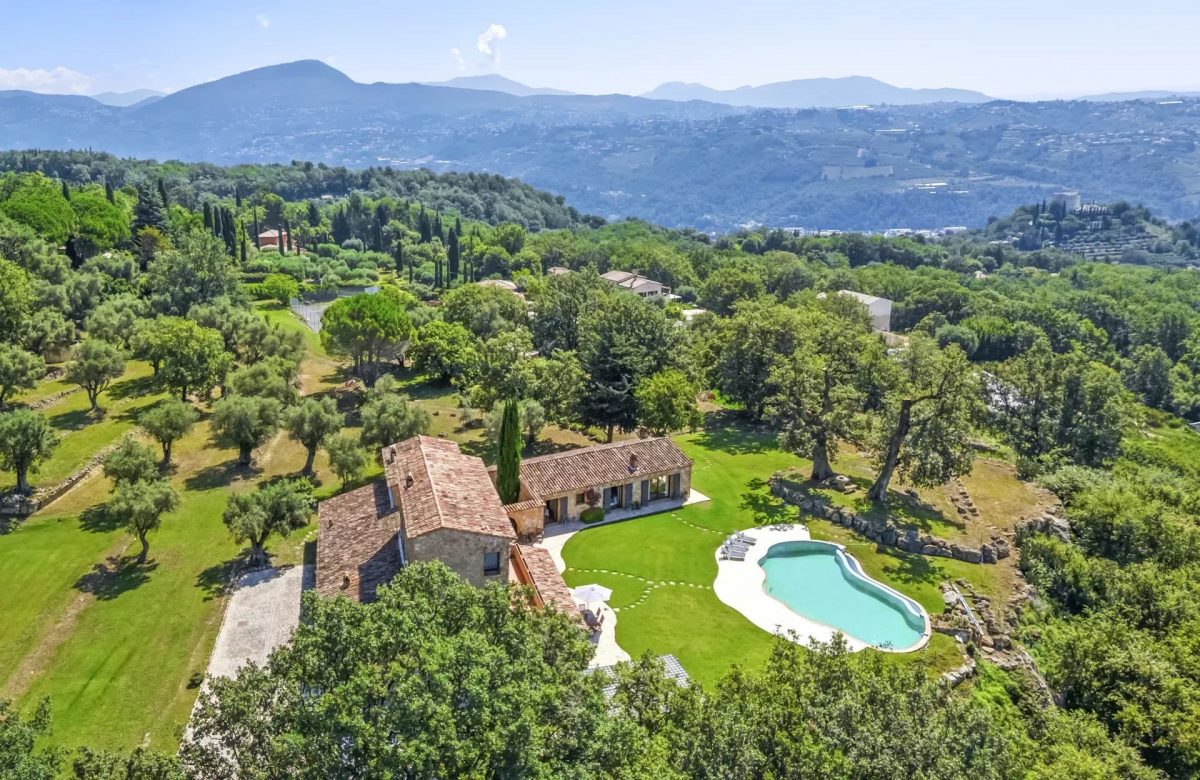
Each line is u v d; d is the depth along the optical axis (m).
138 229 140.12
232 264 129.25
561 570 52.72
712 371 90.25
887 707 26.30
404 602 25.31
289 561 52.47
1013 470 72.69
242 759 23.09
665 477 65.00
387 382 84.12
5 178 148.50
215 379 78.62
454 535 41.38
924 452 60.38
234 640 43.38
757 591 50.97
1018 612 50.81
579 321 101.69
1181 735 37.88
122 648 42.72
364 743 20.45
